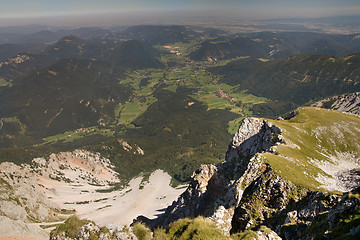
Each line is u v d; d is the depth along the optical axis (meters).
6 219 69.94
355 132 119.38
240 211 57.03
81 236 25.12
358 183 67.44
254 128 117.62
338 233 29.72
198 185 117.38
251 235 32.56
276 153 83.19
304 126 119.19
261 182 60.78
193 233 31.30
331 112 140.50
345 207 31.78
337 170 85.06
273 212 54.09
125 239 26.09
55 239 24.97
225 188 95.38
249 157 107.38
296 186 56.66
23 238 68.00
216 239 30.22
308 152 95.44
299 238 38.09
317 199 47.25
